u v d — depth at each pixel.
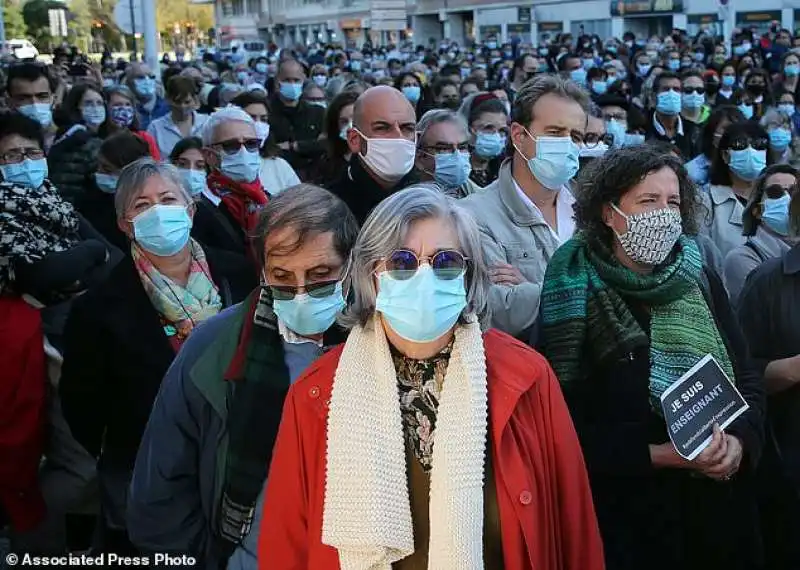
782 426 3.45
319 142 8.15
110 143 5.27
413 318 2.04
